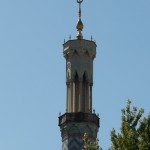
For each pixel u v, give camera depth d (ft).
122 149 236.22
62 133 406.62
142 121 239.71
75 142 397.80
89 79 419.74
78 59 421.59
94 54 428.56
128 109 243.60
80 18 433.89
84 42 423.64
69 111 411.13
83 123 400.88
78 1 437.99
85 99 414.00
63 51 430.20
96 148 249.96
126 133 237.66
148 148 232.94
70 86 417.28
